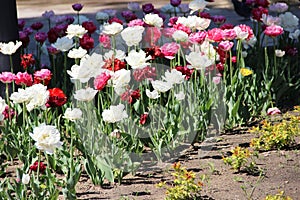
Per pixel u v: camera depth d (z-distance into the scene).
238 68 7.36
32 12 16.14
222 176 5.82
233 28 7.02
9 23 7.53
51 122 6.48
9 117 6.35
